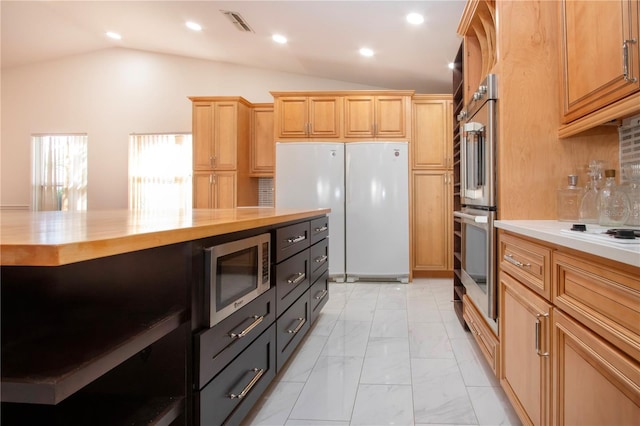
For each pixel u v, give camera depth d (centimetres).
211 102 436
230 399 118
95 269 98
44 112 538
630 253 67
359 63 430
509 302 149
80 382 66
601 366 82
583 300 91
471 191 208
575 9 146
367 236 397
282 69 498
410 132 402
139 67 525
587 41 136
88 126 531
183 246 99
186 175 516
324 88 504
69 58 534
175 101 520
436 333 244
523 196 164
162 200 518
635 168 142
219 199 434
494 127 170
